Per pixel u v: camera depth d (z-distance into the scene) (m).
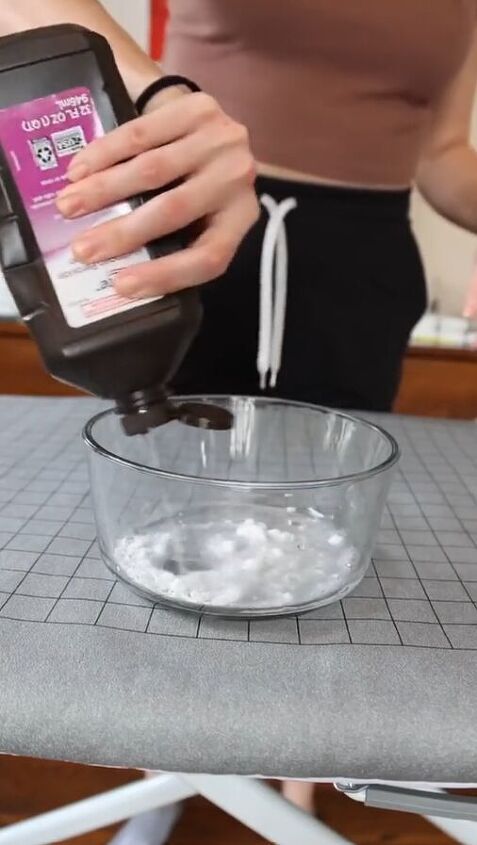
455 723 0.37
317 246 0.88
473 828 0.55
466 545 0.56
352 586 0.46
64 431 0.77
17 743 0.36
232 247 0.46
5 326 1.51
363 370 0.93
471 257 1.73
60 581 0.47
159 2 1.48
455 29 0.89
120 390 0.45
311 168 0.88
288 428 0.61
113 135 0.43
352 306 0.90
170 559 0.46
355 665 0.40
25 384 1.54
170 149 0.44
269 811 0.47
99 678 0.38
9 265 0.44
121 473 0.46
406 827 1.07
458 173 0.99
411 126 0.93
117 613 0.44
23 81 0.43
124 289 0.43
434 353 1.58
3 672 0.38
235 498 0.47
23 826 0.67
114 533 0.48
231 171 0.45
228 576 0.45
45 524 0.55
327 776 0.36
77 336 0.44
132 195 0.44
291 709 0.37
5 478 0.64
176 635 0.42
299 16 0.81
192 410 0.47
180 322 0.45
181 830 1.04
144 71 0.50
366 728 0.36
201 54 0.89
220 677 0.39
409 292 0.95
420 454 0.76
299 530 0.49
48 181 0.44
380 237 0.92
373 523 0.47
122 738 0.36
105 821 0.66
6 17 0.50
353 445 0.57
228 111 0.88
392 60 0.86
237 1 0.81
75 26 0.45
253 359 0.90
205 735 0.36
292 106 0.86
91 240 0.43
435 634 0.43
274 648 0.41
